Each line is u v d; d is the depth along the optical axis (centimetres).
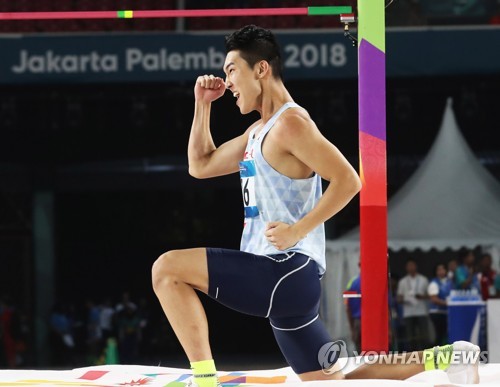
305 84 1535
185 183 1606
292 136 397
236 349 1655
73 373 518
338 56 1382
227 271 396
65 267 1734
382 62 471
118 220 1745
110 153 1627
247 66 414
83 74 1402
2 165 1595
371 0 470
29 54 1403
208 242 1734
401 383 410
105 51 1402
